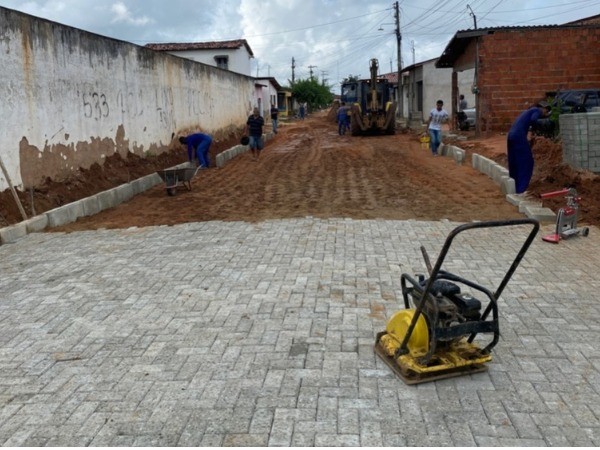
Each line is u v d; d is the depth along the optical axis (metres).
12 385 4.17
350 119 29.78
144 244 8.12
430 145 18.94
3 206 9.30
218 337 4.88
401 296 5.74
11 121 9.80
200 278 6.45
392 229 8.49
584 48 19.48
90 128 12.61
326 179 13.95
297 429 3.50
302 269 6.65
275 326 5.07
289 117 60.34
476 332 4.02
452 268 6.58
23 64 10.15
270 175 15.23
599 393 3.85
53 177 11.05
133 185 12.71
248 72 44.88
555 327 4.91
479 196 10.85
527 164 10.05
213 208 10.76
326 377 4.13
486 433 3.42
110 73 13.62
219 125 23.80
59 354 4.66
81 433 3.54
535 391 3.89
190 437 3.46
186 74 19.34
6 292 6.25
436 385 3.99
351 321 5.14
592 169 10.12
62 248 8.09
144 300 5.82
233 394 3.93
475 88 19.92
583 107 16.17
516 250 7.27
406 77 42.53
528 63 19.62
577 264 6.65
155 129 16.50
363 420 3.58
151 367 4.38
